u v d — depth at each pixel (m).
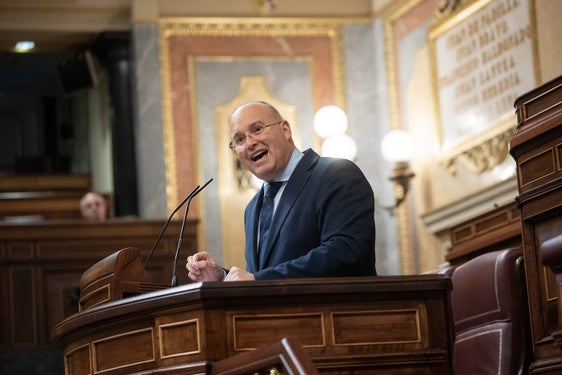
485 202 10.30
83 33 12.65
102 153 15.03
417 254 11.80
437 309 3.99
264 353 3.50
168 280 9.89
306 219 4.54
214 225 12.09
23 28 12.45
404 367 3.91
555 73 9.43
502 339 4.80
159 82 12.30
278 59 12.54
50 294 9.74
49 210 13.20
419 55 11.70
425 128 11.59
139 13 12.35
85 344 4.18
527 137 4.66
